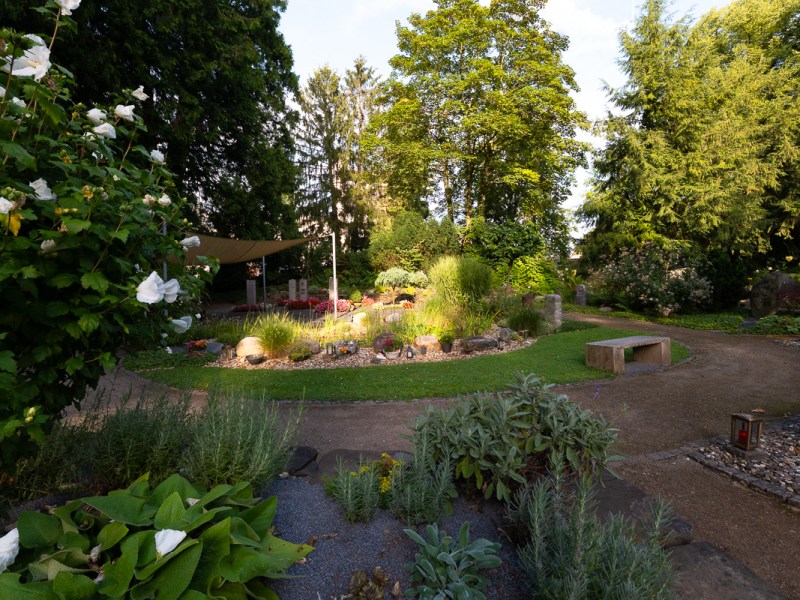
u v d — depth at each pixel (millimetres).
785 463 4016
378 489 2592
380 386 6512
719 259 17297
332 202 33500
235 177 19297
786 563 2680
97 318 1749
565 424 2734
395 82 24250
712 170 19578
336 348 8898
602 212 21797
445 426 2711
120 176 1982
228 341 9641
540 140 24172
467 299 11820
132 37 12734
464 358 8617
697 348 9875
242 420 2820
